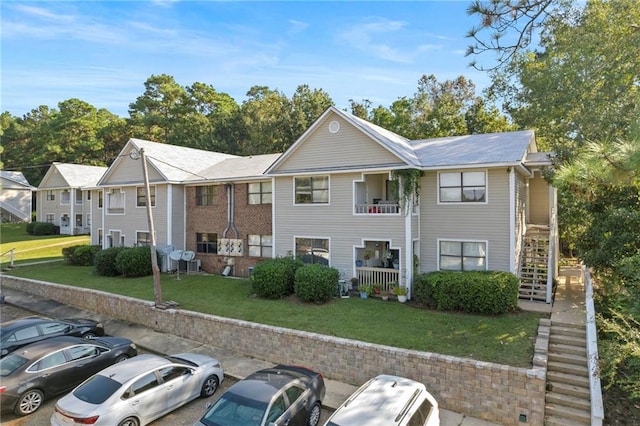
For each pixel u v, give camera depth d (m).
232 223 24.70
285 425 8.41
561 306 15.21
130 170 28.22
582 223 16.64
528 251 18.58
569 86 17.12
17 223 52.34
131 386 9.47
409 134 40.16
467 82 42.81
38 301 21.72
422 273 18.34
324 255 20.09
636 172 6.23
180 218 26.67
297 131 51.22
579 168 6.77
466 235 17.61
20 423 10.12
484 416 10.20
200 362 11.58
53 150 55.44
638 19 13.96
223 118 55.03
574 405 9.91
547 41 16.06
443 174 18.12
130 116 60.16
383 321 14.48
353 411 7.78
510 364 10.53
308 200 20.50
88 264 28.86
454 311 15.41
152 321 17.33
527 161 17.88
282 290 18.17
